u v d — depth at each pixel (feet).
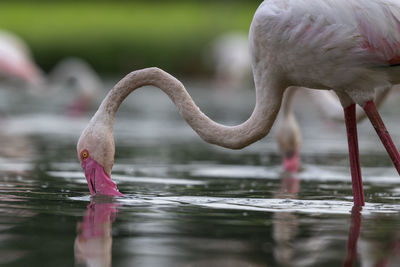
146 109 100.73
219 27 177.58
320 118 89.61
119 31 171.63
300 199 32.63
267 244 22.36
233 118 80.79
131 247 21.75
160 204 30.07
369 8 30.01
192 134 70.33
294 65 30.96
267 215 27.66
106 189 31.86
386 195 34.53
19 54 90.94
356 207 30.40
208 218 26.73
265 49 31.35
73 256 20.58
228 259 20.49
